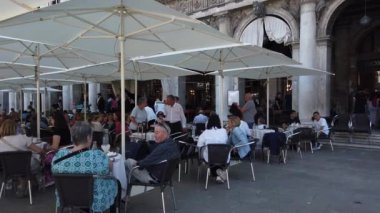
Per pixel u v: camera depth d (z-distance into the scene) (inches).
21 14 179.5
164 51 292.4
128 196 223.3
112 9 199.8
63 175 165.2
